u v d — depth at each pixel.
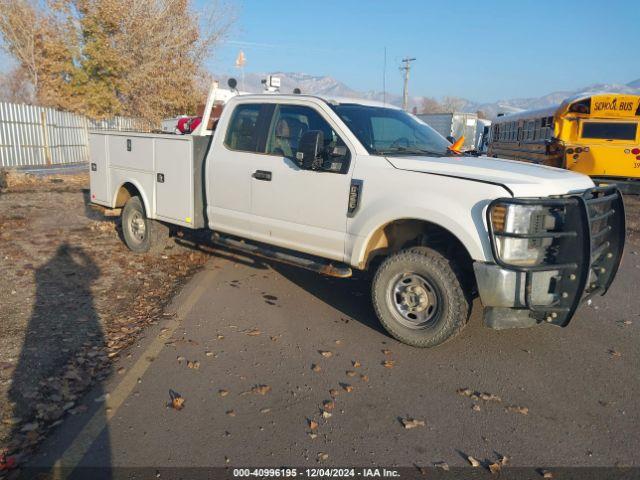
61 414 3.71
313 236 5.44
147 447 3.38
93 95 28.75
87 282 6.56
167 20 25.95
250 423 3.67
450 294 4.59
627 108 13.82
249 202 5.99
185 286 6.54
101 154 8.13
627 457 3.39
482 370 4.52
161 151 6.93
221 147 6.32
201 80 27.12
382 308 4.99
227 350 4.79
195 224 6.63
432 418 3.79
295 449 3.40
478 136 35.66
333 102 5.54
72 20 29.75
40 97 31.30
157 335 5.05
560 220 4.28
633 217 12.38
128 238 7.96
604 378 4.42
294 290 6.47
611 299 6.47
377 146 5.25
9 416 3.65
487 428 3.68
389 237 5.32
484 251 4.30
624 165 13.93
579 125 14.38
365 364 4.58
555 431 3.66
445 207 4.47
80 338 4.92
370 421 3.74
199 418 3.71
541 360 4.73
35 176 18.08
